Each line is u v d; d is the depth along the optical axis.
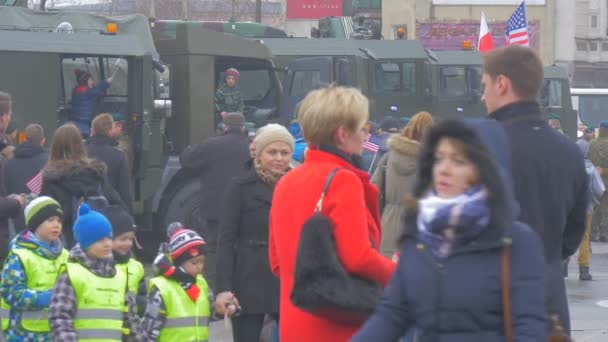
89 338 8.48
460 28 62.41
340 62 23.03
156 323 8.88
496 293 5.15
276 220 6.77
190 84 19.94
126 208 12.78
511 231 5.18
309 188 6.52
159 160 18.97
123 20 19.81
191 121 19.94
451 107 25.33
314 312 6.29
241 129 14.19
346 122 6.58
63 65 18.45
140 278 9.21
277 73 22.09
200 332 9.09
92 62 18.64
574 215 6.85
